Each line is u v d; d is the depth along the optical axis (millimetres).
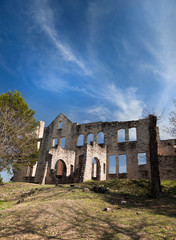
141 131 29062
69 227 6660
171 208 10578
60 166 34156
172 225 7195
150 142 16609
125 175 27578
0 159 18219
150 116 17594
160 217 8414
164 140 27422
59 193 13719
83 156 22906
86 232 6281
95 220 7746
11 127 18047
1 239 5426
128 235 6125
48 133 37281
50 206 9000
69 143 34188
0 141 17047
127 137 29875
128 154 28672
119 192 15312
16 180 32406
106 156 29656
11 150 18531
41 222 6953
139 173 26828
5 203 13102
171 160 24375
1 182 22906
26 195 15836
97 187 14781
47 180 24625
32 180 30844
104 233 6285
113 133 31125
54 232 6141
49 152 25609
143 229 6707
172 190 15711
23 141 19875
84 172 21656
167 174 24000
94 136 32500
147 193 15461
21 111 24156
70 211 8555
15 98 25781
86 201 10859
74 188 15367
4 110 20000
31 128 23344
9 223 6777
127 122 30703
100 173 26297
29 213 7918
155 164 15438
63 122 36625
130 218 8203
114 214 8906
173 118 20172
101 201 11484
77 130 34500
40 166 33625
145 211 9781
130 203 11992
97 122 33219
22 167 32656
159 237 5957
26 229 6258
